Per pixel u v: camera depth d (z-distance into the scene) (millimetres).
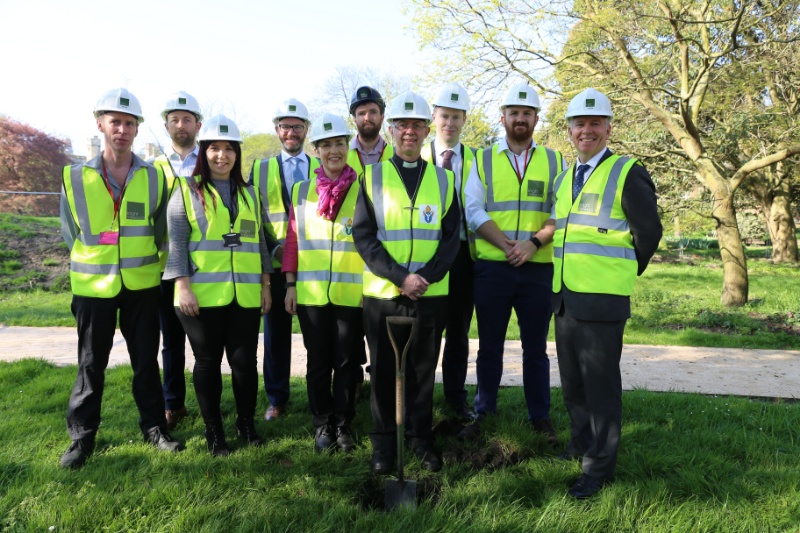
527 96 4039
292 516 3008
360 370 4895
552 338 7621
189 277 3760
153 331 3936
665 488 3246
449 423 4289
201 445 3922
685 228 17375
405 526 2906
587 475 3295
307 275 3939
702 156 11617
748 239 29406
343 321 3930
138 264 3799
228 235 3797
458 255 4359
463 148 4520
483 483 3363
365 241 3607
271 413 4582
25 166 25719
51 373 5688
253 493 3238
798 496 3152
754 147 13266
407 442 3869
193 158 4488
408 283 3449
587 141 3426
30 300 11125
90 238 3695
